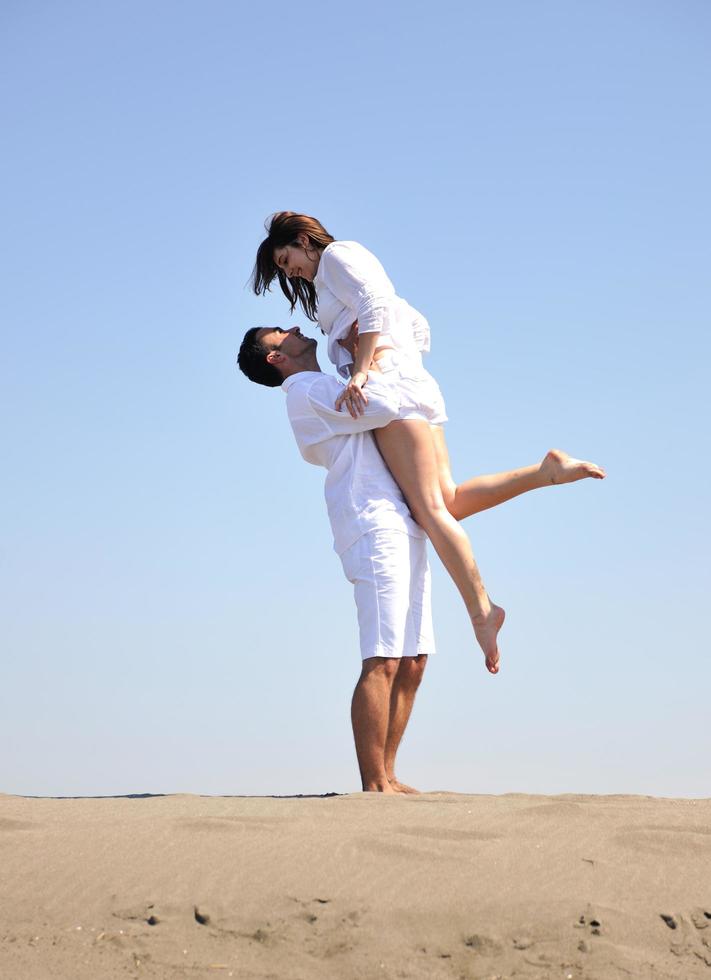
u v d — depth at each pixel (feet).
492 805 12.04
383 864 9.81
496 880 9.52
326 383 16.97
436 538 16.56
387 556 16.24
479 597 16.57
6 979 8.43
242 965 8.61
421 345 18.29
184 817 11.18
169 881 9.64
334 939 8.83
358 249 17.13
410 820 11.06
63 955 8.76
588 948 8.59
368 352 16.62
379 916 9.04
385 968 8.51
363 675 15.98
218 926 9.05
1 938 9.02
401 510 16.63
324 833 10.50
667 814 11.27
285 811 11.65
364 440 16.87
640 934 8.83
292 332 18.30
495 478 17.49
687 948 8.71
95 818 11.43
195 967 8.58
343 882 9.52
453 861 9.85
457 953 8.68
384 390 16.47
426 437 16.72
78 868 9.94
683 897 9.32
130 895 9.47
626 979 8.28
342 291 17.01
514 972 8.43
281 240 18.02
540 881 9.50
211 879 9.62
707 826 10.69
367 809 11.71
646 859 9.95
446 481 17.61
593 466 16.94
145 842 10.37
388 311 17.16
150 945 8.86
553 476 17.07
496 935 8.80
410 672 16.49
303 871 9.69
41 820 11.42
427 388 17.12
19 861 10.14
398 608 16.11
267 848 10.13
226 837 10.42
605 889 9.39
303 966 8.57
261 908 9.20
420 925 8.95
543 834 10.53
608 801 13.03
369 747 15.76
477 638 16.67
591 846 10.19
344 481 16.71
